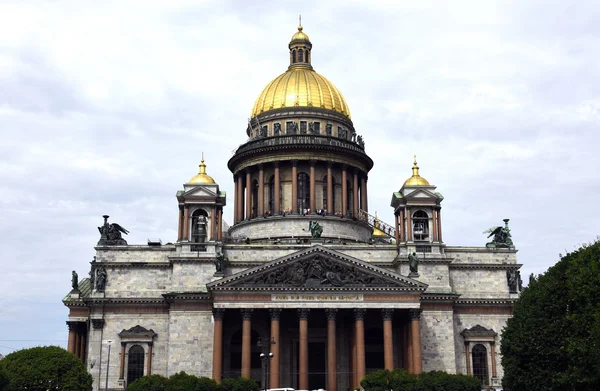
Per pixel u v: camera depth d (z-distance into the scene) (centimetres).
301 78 16350
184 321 12662
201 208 13400
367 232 15575
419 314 12194
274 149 15250
